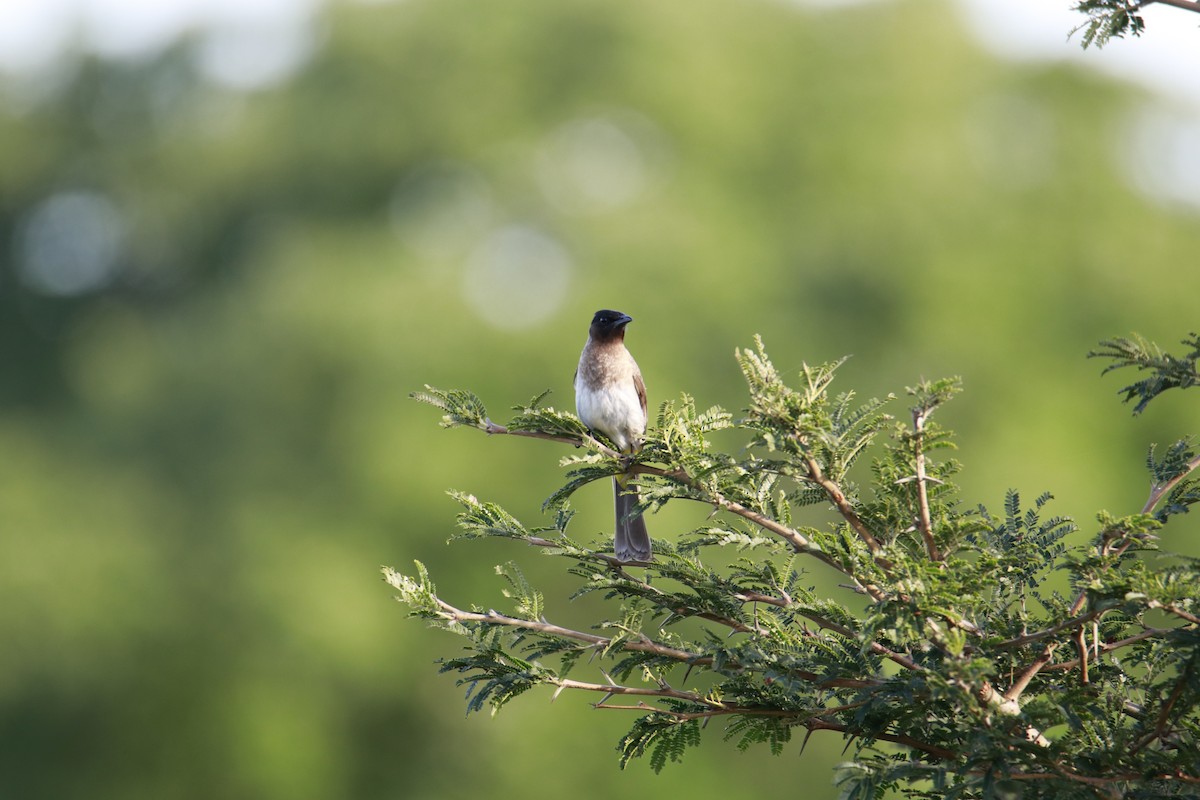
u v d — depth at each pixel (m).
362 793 18.09
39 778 17.81
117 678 17.52
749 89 21.59
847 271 19.94
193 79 22.98
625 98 20.62
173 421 18.84
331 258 19.19
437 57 21.03
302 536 17.30
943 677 3.62
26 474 18.81
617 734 17.47
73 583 17.47
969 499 17.97
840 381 18.95
